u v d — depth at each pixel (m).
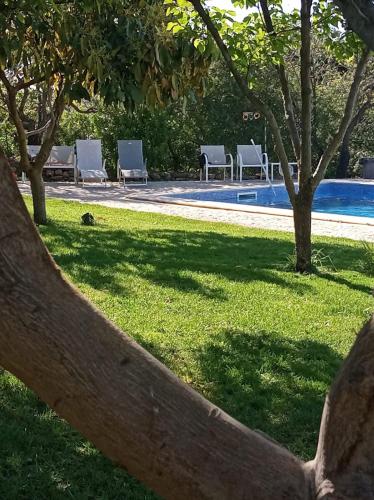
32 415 3.45
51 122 9.62
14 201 1.20
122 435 1.24
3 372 3.95
